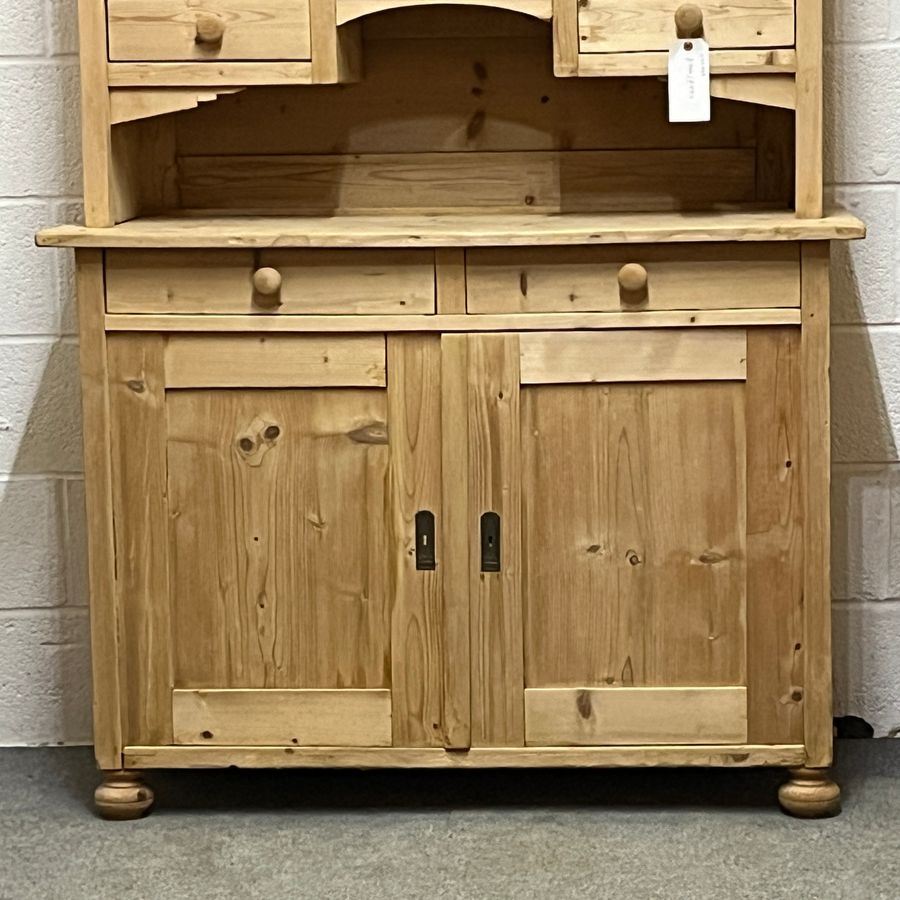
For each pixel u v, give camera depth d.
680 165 2.84
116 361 2.56
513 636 2.58
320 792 2.77
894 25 2.85
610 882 2.40
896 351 2.92
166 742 2.63
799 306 2.50
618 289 2.51
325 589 2.59
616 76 2.59
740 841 2.54
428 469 2.56
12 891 2.41
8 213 2.94
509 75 2.84
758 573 2.56
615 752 2.59
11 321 2.97
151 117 2.79
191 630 2.61
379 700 2.60
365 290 2.52
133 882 2.44
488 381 2.53
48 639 3.03
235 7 2.56
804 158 2.56
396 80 2.85
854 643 2.98
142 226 2.63
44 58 2.91
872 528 2.96
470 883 2.41
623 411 2.54
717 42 2.54
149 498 2.59
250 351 2.55
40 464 3.00
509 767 2.68
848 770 2.82
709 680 2.58
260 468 2.57
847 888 2.37
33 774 2.89
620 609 2.57
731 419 2.53
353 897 2.37
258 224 2.66
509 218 2.76
